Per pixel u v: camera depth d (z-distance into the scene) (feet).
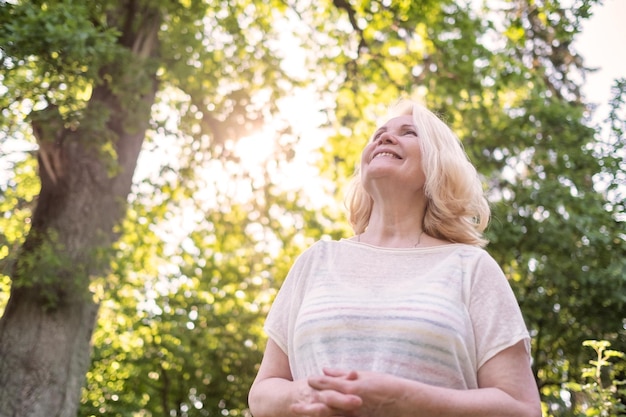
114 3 29.91
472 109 35.65
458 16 36.14
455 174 7.02
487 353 6.13
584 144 33.04
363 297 6.39
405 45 38.24
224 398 45.16
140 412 48.14
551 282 29.71
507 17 36.14
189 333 44.09
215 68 34.65
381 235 7.09
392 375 5.84
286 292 7.02
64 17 25.08
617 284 28.40
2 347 27.14
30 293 27.68
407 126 7.31
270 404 6.14
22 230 34.60
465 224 7.12
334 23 38.91
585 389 16.40
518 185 32.32
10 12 24.09
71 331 27.94
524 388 6.05
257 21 37.83
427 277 6.42
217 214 40.09
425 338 6.04
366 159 7.32
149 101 33.01
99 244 29.66
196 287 44.96
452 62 35.91
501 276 6.48
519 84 36.52
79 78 26.14
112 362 45.42
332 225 41.34
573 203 30.76
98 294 28.99
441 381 6.00
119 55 27.55
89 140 27.12
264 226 40.40
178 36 32.22
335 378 5.68
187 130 35.68
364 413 5.64
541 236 29.96
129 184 31.55
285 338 6.80
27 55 23.93
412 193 7.07
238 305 45.29
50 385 27.17
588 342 16.74
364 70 38.29
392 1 36.29
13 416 26.48
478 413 5.70
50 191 29.50
